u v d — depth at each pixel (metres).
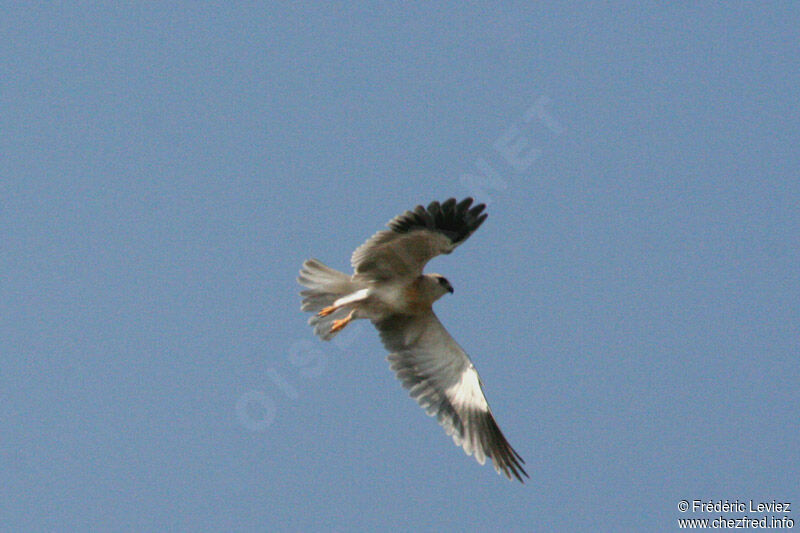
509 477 14.84
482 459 14.96
